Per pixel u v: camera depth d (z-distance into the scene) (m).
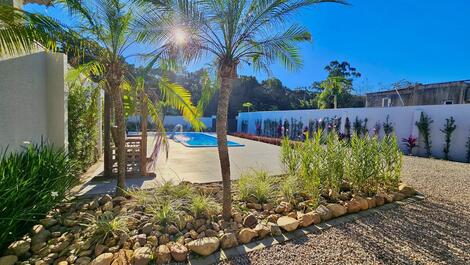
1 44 3.08
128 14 3.90
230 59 3.54
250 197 4.32
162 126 5.86
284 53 3.97
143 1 3.38
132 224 3.21
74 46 3.83
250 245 2.98
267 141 16.39
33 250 2.72
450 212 4.11
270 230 3.22
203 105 5.59
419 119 11.79
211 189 4.73
